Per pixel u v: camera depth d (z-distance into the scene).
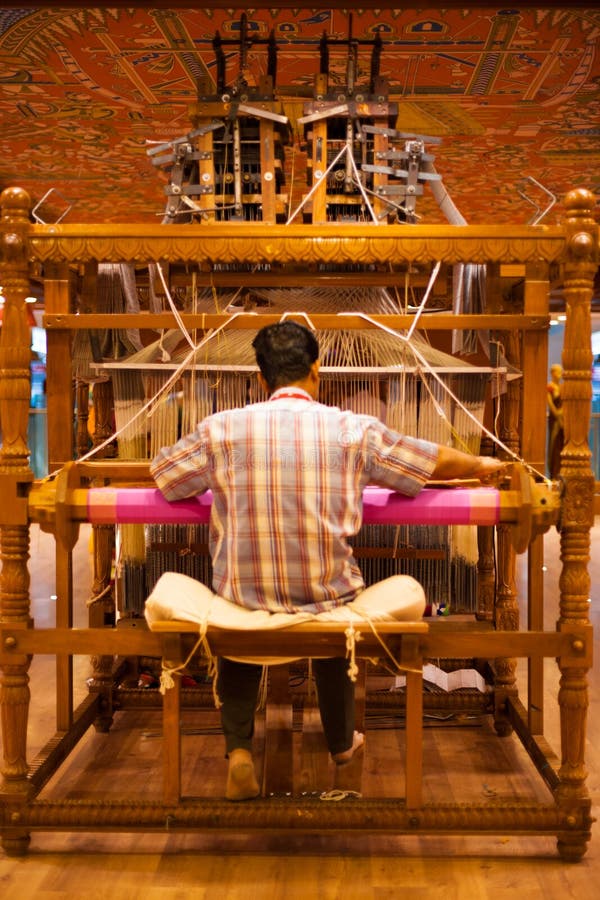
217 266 2.71
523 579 5.78
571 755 2.12
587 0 3.14
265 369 2.13
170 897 1.95
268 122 2.52
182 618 1.96
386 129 2.54
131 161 5.96
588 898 1.96
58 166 6.06
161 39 4.01
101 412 3.08
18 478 2.12
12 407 2.13
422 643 2.06
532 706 2.61
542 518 2.10
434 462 2.04
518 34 3.92
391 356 2.62
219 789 2.49
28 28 3.87
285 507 1.99
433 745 2.86
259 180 2.54
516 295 2.95
